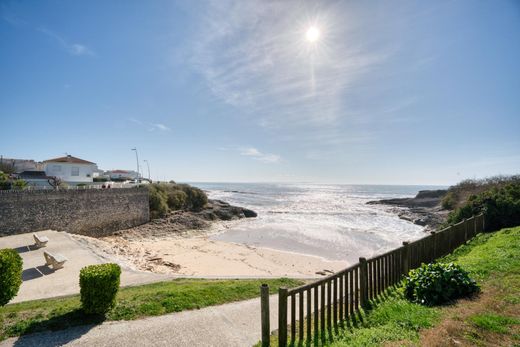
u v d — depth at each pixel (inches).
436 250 418.9
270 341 231.0
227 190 6722.4
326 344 205.8
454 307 231.9
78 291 428.5
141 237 1204.5
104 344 236.7
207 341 245.1
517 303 221.0
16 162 2070.6
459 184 1688.0
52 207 981.2
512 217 639.8
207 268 754.2
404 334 198.5
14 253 304.2
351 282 255.8
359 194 5201.8
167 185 1893.5
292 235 1289.4
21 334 248.8
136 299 325.4
